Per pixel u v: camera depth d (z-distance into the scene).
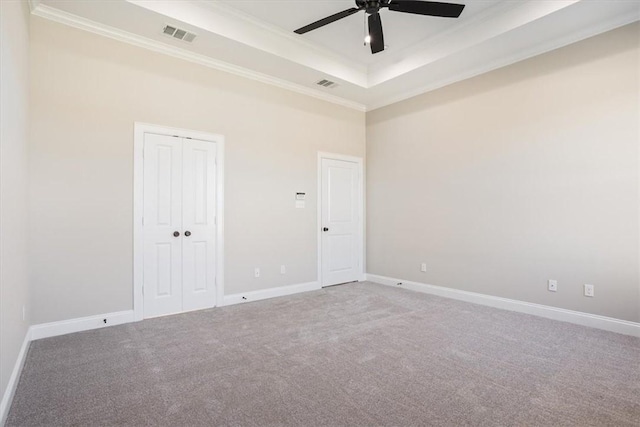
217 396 1.93
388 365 2.33
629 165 2.92
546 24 3.06
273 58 3.79
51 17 2.90
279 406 1.83
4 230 1.79
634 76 2.89
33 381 2.09
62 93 2.95
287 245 4.51
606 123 3.04
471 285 4.06
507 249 3.73
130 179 3.29
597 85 3.09
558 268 3.33
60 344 2.69
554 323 3.22
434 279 4.47
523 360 2.40
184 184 3.62
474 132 4.04
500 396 1.92
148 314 3.38
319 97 4.87
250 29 3.51
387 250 5.11
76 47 3.02
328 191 5.00
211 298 3.80
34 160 2.80
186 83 3.65
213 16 3.25
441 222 4.39
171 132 3.54
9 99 1.94
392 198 5.04
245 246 4.10
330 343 2.73
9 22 1.94
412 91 4.72
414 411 1.78
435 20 3.44
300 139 4.67
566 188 3.28
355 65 4.49
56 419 1.71
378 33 3.05
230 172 3.98
